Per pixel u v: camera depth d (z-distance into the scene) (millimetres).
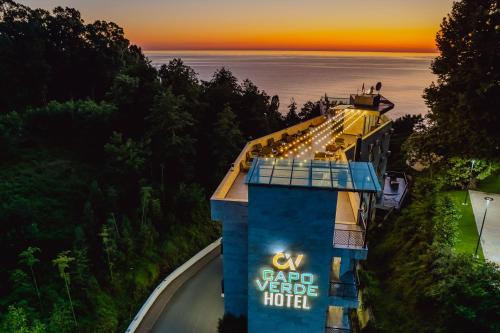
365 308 30641
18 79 68938
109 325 31328
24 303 28031
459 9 32312
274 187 19750
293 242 20734
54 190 44562
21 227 35094
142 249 39125
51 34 78938
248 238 21047
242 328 24531
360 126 41656
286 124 75875
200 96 60500
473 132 30125
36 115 57719
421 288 27984
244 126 62094
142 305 34812
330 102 59906
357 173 20953
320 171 21203
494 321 21609
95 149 54250
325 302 21609
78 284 31969
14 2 75312
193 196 47438
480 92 27547
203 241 45844
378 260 36875
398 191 49812
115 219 39375
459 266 25906
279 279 21531
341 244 21016
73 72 79250
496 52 28203
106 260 35250
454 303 23703
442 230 30672
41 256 34094
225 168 53219
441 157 37844
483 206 37406
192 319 32781
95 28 81562
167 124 46781
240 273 24312
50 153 53344
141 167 46250
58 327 27844
